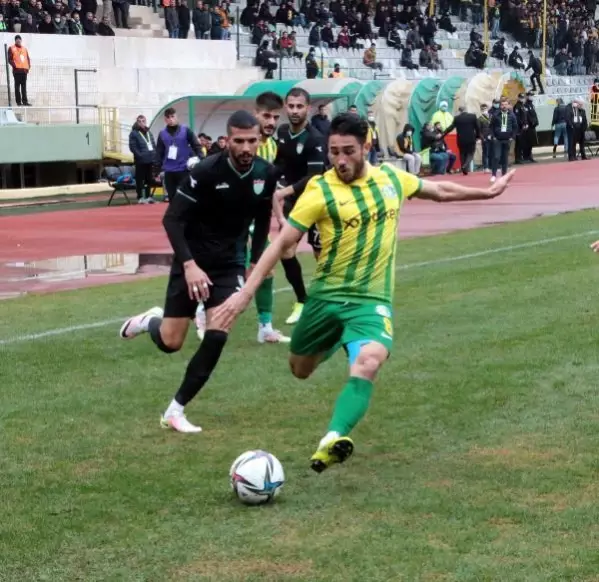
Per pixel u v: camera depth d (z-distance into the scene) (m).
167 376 7.51
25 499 5.02
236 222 6.16
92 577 4.12
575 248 14.05
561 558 4.20
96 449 5.83
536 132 37.34
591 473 5.26
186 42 33.12
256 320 9.59
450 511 4.77
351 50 39.66
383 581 4.02
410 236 16.23
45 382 7.36
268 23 38.16
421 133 30.59
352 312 5.31
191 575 4.12
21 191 25.14
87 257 14.79
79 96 29.67
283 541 4.44
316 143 8.99
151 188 24.02
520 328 8.86
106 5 32.88
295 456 5.65
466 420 6.27
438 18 45.25
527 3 48.38
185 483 5.23
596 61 49.91
